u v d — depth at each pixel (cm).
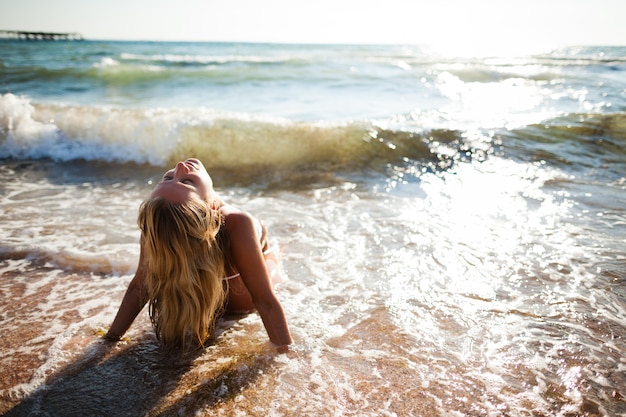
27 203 471
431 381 216
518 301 289
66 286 309
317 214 450
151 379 218
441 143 683
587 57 2909
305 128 685
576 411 196
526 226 415
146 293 245
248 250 229
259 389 211
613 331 256
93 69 1628
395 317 272
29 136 672
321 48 6069
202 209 216
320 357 235
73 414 195
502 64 2197
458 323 265
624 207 459
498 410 196
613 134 719
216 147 655
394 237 392
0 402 201
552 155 646
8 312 275
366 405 200
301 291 303
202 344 241
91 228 402
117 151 663
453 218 437
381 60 2447
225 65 2003
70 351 238
